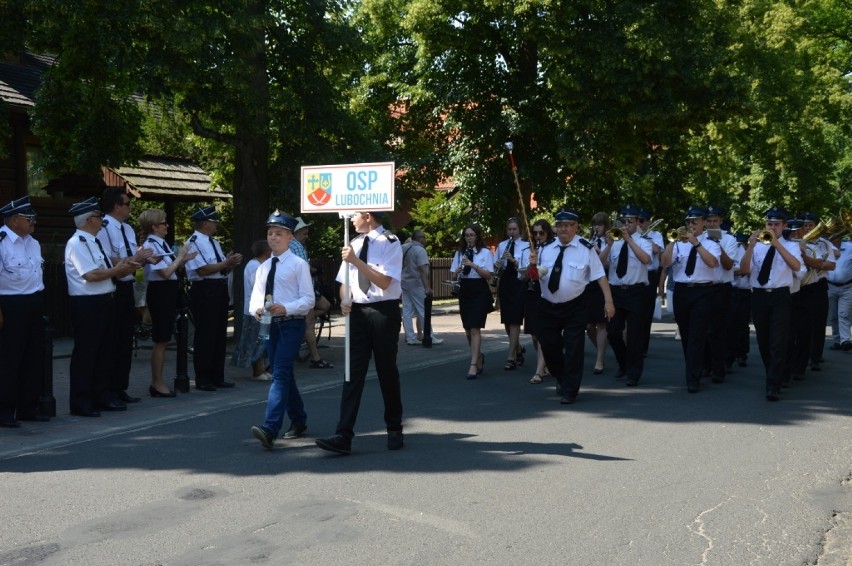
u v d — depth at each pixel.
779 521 5.21
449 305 26.39
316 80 14.36
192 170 23.62
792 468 6.41
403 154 26.39
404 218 34.78
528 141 23.05
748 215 34.66
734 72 21.69
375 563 4.52
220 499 5.65
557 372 9.46
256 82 14.27
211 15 12.48
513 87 22.67
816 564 4.55
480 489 5.84
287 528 5.07
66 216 19.70
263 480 6.10
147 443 7.30
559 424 7.98
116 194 9.06
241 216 14.68
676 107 19.69
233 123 13.48
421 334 15.00
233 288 15.04
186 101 13.31
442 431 7.71
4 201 18.41
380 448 7.06
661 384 10.36
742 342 11.92
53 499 5.67
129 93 13.15
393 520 5.20
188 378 9.94
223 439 7.45
